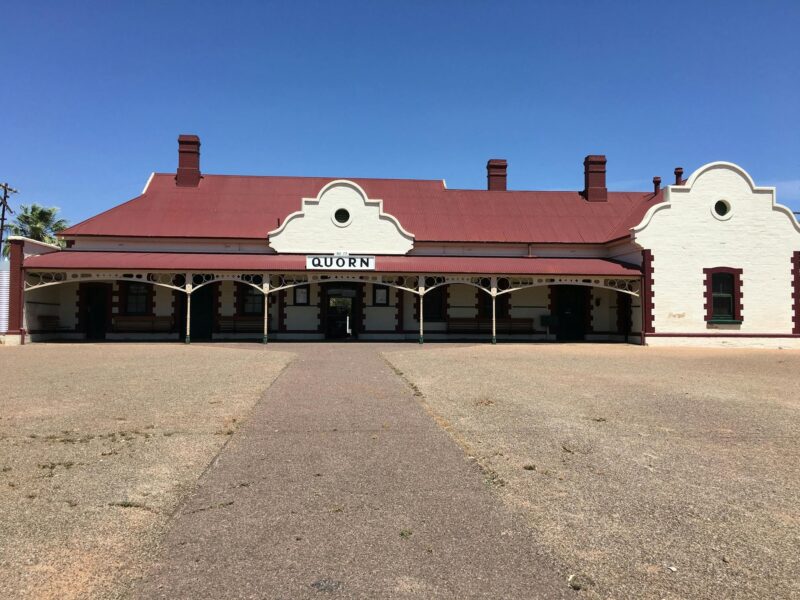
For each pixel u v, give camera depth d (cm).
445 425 776
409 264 2366
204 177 2978
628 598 340
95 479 543
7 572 363
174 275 2397
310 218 2497
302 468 585
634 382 1204
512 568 376
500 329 2633
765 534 431
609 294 2691
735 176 2430
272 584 354
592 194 3102
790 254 2430
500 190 3161
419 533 430
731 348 2273
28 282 2220
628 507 484
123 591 344
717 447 680
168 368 1359
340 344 2245
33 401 922
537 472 577
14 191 4141
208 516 459
